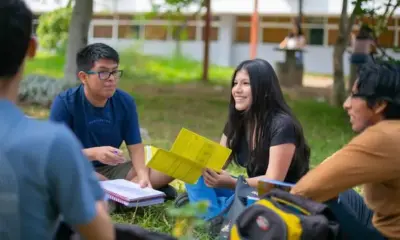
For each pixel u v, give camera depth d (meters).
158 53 25.09
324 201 3.08
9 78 2.02
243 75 4.25
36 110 10.96
